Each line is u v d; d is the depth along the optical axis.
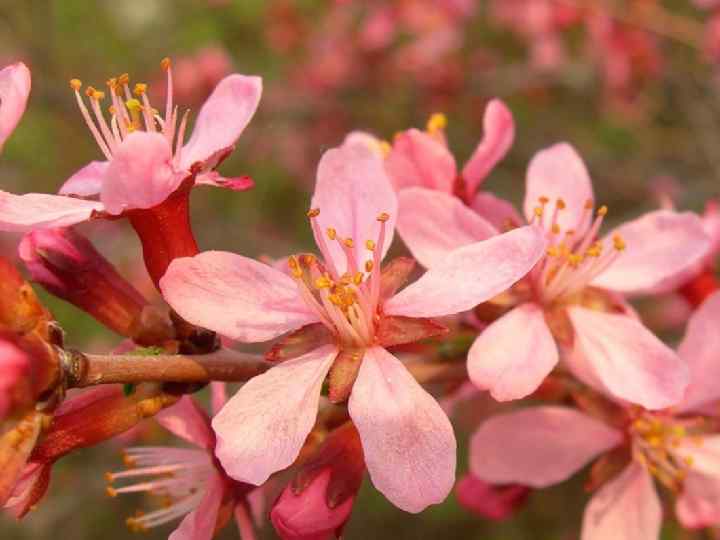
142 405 0.08
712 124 0.22
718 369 0.10
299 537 0.08
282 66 0.29
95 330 0.24
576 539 0.20
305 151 0.27
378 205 0.09
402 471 0.08
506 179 0.25
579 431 0.10
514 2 0.25
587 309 0.10
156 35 0.30
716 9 0.21
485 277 0.09
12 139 0.27
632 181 0.23
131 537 0.22
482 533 0.22
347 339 0.09
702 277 0.12
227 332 0.09
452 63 0.26
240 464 0.08
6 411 0.07
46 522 0.22
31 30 0.26
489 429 0.10
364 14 0.27
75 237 0.09
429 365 0.10
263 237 0.26
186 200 0.09
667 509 0.11
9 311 0.08
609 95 0.24
